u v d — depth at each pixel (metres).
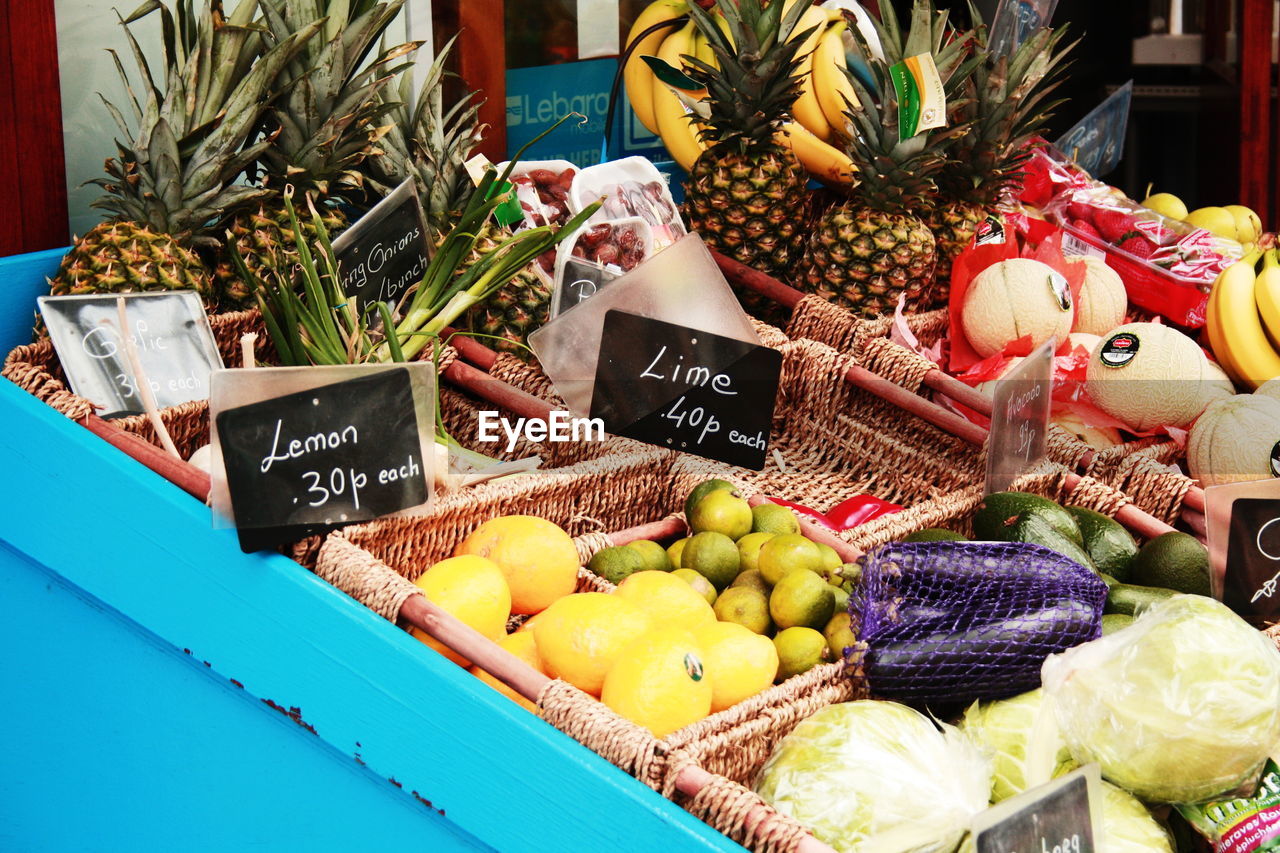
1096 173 3.58
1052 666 1.53
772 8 2.40
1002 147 2.74
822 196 3.04
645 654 1.47
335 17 2.08
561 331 1.96
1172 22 4.61
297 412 1.50
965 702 1.62
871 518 2.11
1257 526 1.86
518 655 1.60
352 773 1.52
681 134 2.90
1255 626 1.90
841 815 1.38
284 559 1.51
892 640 1.58
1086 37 4.53
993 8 3.57
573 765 1.35
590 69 3.10
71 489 1.60
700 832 1.29
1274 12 3.84
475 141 2.37
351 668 1.47
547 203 2.48
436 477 1.76
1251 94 3.80
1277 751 1.55
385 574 1.51
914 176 2.50
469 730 1.41
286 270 2.00
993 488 2.09
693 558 1.86
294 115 2.09
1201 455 2.41
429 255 2.19
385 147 2.33
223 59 2.01
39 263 2.07
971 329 2.58
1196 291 2.89
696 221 2.63
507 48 2.94
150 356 1.92
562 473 1.94
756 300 2.62
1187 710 1.44
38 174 2.17
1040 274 2.53
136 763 1.69
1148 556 2.00
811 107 2.95
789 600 1.69
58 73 2.17
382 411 1.58
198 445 1.95
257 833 1.62
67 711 1.72
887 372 2.33
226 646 1.54
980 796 1.41
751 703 1.50
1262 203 3.90
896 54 2.56
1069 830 1.35
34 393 1.69
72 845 1.78
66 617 1.68
